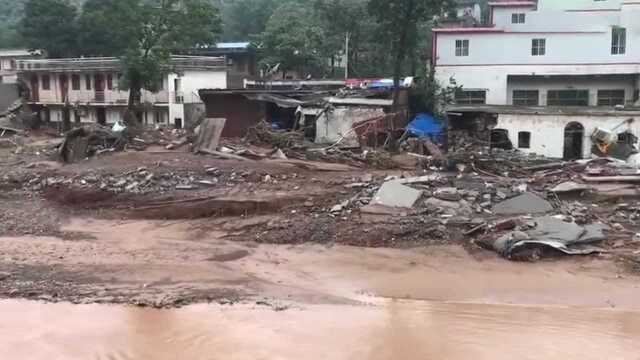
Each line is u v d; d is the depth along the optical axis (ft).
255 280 60.23
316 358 41.45
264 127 118.62
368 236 70.64
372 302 54.03
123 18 142.00
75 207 86.58
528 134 120.16
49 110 206.39
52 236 76.84
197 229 77.56
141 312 50.24
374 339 44.73
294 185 86.12
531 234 66.74
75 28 223.92
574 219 70.85
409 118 139.44
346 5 207.41
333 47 210.38
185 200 83.10
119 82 157.38
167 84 177.78
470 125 127.54
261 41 223.30
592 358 41.73
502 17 155.22
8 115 195.52
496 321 48.85
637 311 51.80
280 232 73.51
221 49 234.38
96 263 65.10
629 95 139.95
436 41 141.18
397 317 49.62
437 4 132.98
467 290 57.41
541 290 57.21
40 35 221.87
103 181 90.43
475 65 140.36
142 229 78.74
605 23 135.64
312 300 54.08
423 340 44.57
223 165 94.99
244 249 70.33
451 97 140.87
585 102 141.49
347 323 47.98
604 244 66.69
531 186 81.61
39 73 204.54
